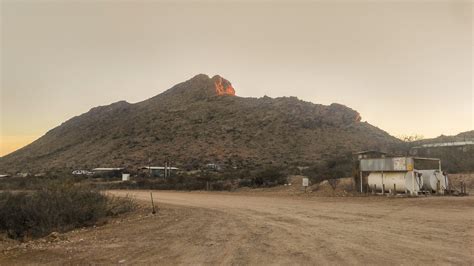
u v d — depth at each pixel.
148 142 113.19
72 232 16.55
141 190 58.28
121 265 9.32
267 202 29.31
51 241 13.88
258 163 89.00
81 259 10.12
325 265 8.76
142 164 98.44
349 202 26.83
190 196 40.25
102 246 12.02
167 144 110.75
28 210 18.47
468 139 71.56
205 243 12.05
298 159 88.62
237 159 94.56
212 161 95.31
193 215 21.17
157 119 128.50
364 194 31.61
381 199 27.62
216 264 9.19
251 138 107.25
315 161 82.94
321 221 16.80
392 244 10.97
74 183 23.84
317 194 34.78
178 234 14.18
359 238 12.12
